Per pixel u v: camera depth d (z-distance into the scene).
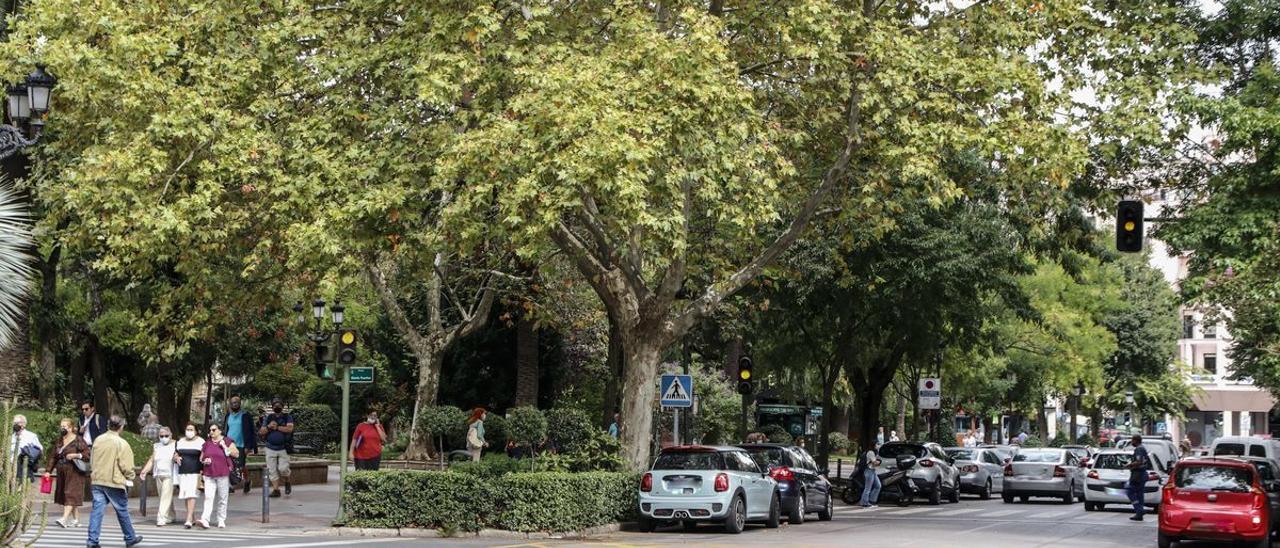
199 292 25.66
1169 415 90.25
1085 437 76.75
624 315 25.75
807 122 24.48
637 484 25.06
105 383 42.72
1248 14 23.56
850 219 27.80
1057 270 57.69
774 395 60.78
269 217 22.52
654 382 25.83
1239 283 23.31
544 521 22.59
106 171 20.44
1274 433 60.06
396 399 49.56
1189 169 24.81
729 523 23.58
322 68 21.33
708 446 24.30
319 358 23.80
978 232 35.00
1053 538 24.28
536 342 41.91
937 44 22.06
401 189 20.61
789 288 36.28
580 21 22.50
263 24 22.34
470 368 47.59
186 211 21.12
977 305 38.16
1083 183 25.94
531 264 35.78
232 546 19.33
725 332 44.19
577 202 19.41
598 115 19.30
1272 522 25.84
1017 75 21.39
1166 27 22.61
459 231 20.66
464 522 22.86
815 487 27.98
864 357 40.81
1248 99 22.78
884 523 27.58
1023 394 64.25
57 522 22.58
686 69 20.08
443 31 20.62
